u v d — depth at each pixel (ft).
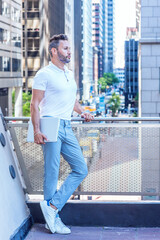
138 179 12.10
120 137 12.01
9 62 175.63
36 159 12.19
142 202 11.87
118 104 444.14
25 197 12.17
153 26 108.17
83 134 12.05
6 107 172.76
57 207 11.08
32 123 10.65
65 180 11.23
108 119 11.80
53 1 293.64
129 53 504.02
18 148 12.18
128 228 11.80
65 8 342.44
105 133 12.05
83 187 12.24
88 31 523.29
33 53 266.36
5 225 9.77
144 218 11.85
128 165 12.09
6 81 171.22
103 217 11.93
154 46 108.17
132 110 490.08
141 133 11.98
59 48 10.77
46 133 10.69
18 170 12.03
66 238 10.97
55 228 11.25
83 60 477.36
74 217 11.98
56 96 10.79
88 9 526.98
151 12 108.37
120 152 12.07
